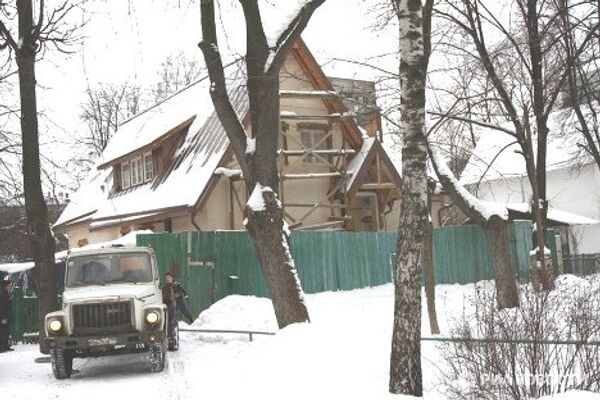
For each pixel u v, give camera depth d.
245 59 14.17
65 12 15.66
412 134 8.62
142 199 26.95
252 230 13.48
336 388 8.52
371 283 23.12
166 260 20.59
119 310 12.60
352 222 26.16
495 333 7.47
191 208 22.89
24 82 15.84
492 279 22.03
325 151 25.53
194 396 9.54
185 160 25.94
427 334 12.42
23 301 20.28
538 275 15.16
